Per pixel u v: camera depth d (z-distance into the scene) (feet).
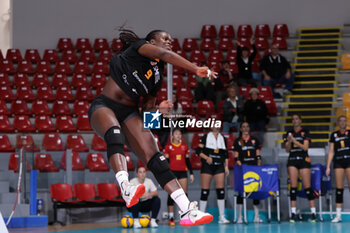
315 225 40.60
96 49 75.66
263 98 61.72
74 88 68.95
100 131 13.99
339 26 75.82
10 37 78.79
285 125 58.44
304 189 45.39
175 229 39.32
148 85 14.39
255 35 75.46
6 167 49.21
